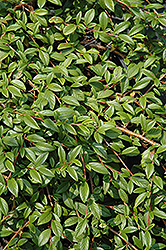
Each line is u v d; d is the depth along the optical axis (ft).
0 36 2.97
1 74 2.82
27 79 2.90
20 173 2.69
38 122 2.78
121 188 2.76
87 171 2.83
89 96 2.92
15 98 2.80
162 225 2.98
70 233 2.72
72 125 2.76
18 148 2.69
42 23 2.93
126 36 2.93
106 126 2.73
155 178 2.75
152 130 2.83
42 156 2.67
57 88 2.78
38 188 2.85
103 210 2.80
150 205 2.77
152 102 2.97
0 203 2.62
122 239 2.84
